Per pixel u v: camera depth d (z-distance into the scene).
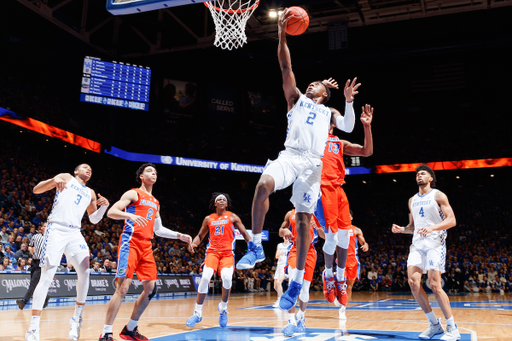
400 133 27.77
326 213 4.30
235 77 27.25
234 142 26.11
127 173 23.94
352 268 7.35
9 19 19.28
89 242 14.37
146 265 4.20
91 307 9.05
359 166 25.23
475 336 4.36
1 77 18.05
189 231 22.28
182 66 25.80
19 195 15.09
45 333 4.76
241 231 5.92
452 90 26.73
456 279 18.97
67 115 20.11
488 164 23.00
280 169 2.95
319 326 5.29
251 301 11.88
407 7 18.67
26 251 11.11
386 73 27.16
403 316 6.75
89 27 21.52
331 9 19.17
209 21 21.58
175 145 24.03
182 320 6.30
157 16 21.28
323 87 3.49
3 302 9.00
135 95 20.62
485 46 21.94
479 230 23.62
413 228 4.99
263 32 20.80
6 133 17.77
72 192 4.47
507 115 26.80
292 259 6.21
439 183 26.41
